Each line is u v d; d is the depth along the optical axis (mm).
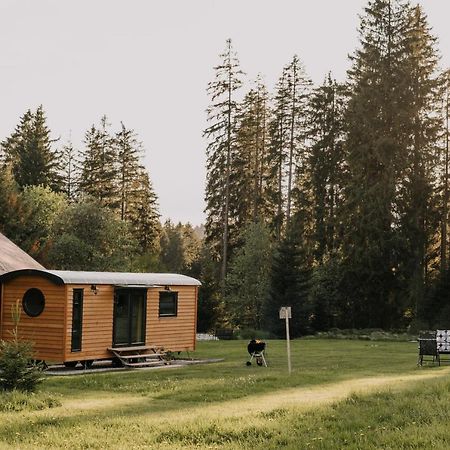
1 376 14797
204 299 45125
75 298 21547
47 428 10758
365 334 40844
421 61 47688
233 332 39969
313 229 53031
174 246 81188
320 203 52031
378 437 9828
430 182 45594
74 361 21344
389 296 43656
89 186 65625
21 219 42125
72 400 14102
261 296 44375
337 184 51688
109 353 22594
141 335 23969
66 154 71250
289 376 17391
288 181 54188
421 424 10750
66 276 21422
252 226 47469
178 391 15078
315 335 40281
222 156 54156
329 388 15508
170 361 23984
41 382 15328
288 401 13406
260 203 57062
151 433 10375
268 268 45812
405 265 43844
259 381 16625
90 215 43938
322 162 52562
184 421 11109
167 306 25188
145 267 48094
